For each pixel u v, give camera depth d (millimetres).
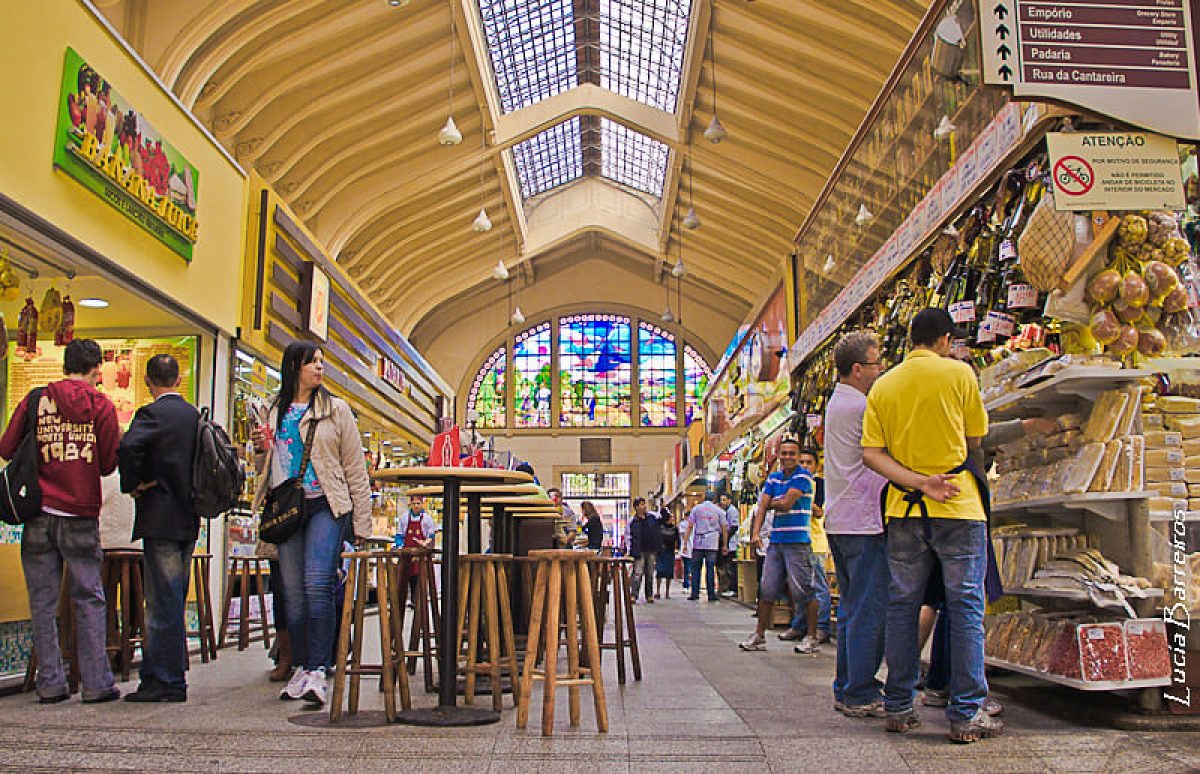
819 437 9039
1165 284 4051
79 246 6164
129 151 6789
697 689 4539
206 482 4301
